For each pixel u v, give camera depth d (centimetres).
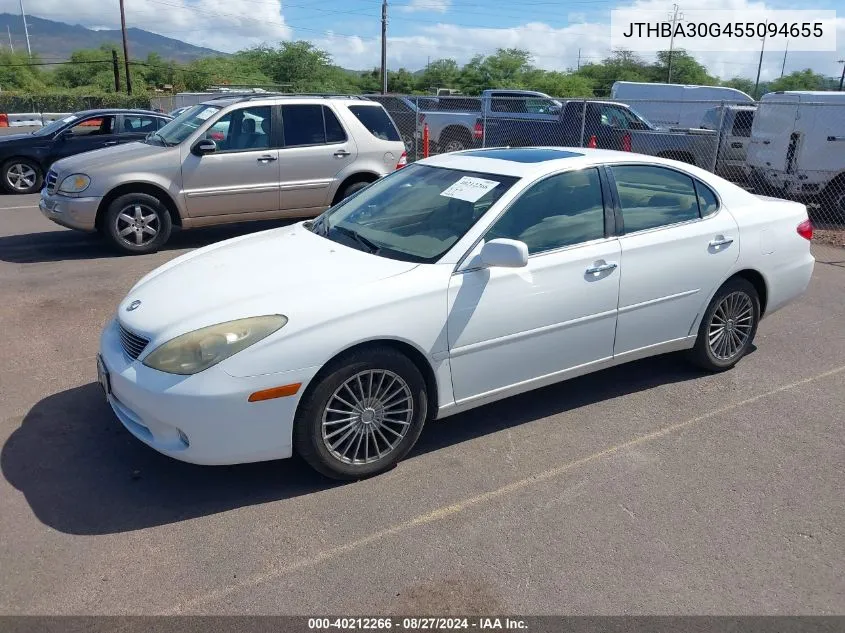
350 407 354
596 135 1473
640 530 329
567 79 5916
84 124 1378
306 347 334
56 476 369
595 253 421
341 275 369
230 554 310
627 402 463
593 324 427
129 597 283
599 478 372
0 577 293
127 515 337
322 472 357
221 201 865
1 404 449
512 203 402
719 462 390
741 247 487
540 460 390
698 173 489
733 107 1253
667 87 1862
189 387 324
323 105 908
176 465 382
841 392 482
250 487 361
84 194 811
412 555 310
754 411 452
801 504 351
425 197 436
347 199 491
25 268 784
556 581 294
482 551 313
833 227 1119
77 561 304
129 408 351
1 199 1279
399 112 1744
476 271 381
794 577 299
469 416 442
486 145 1623
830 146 1118
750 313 512
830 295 717
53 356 530
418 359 372
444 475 374
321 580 294
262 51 6494
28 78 6806
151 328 345
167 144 858
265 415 333
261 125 874
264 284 365
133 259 827
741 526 333
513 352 399
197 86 6022
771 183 1202
